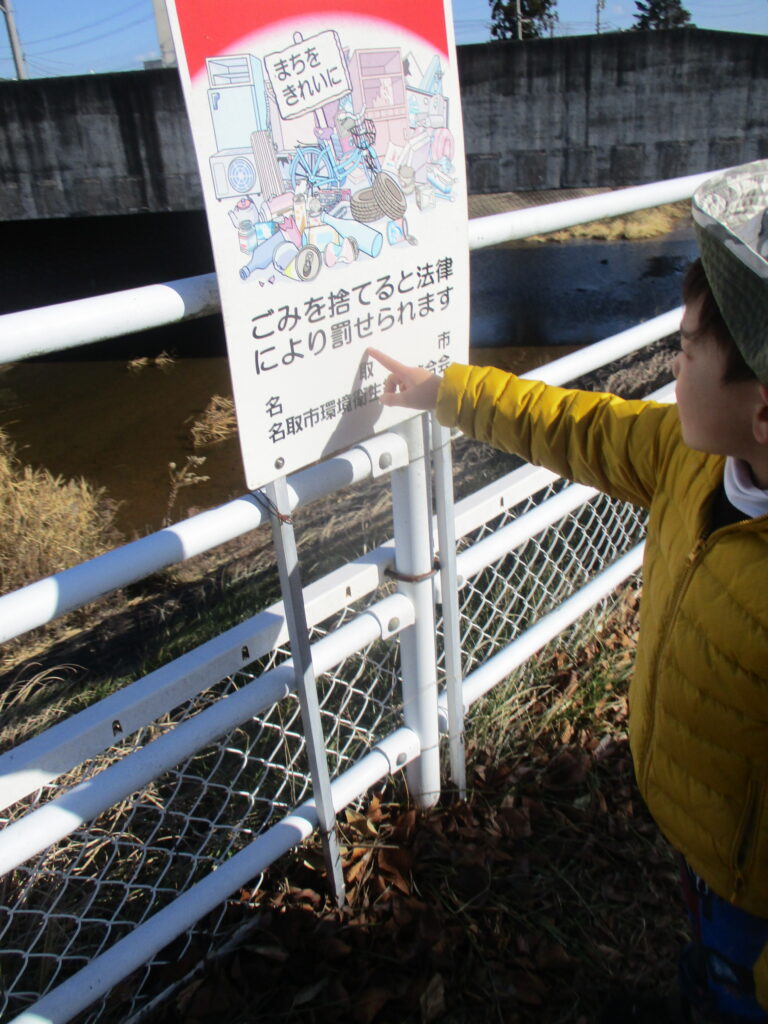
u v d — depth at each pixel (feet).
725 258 2.83
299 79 3.89
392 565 5.71
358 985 5.41
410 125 4.47
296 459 4.45
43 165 34.58
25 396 25.39
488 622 7.48
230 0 3.55
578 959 5.60
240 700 5.10
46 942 5.54
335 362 4.47
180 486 17.53
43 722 8.24
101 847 6.25
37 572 11.60
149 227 42.32
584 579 9.16
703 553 3.67
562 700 7.48
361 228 4.37
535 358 27.04
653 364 18.95
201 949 5.58
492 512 6.49
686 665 3.82
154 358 28.76
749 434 3.30
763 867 3.86
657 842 6.42
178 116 33.73
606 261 39.78
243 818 5.95
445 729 6.55
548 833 6.48
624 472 4.44
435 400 4.85
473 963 5.57
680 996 4.75
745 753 3.72
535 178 37.01
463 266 5.03
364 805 6.59
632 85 34.91
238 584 10.49
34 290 37.24
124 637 9.82
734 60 33.99
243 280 3.89
